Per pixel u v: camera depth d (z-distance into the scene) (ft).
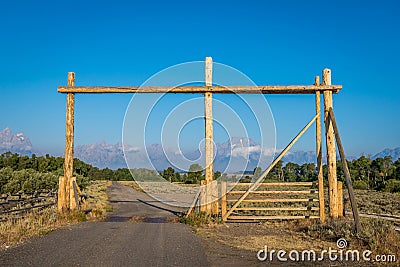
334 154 45.24
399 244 29.84
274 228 41.06
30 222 39.47
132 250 27.71
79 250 27.45
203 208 45.60
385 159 172.76
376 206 68.13
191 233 36.68
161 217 50.60
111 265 23.21
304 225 41.78
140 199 87.71
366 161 177.58
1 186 79.66
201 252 27.71
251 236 35.53
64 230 36.99
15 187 80.89
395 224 41.04
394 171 163.73
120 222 44.24
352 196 34.58
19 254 25.86
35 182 88.28
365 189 147.84
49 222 41.09
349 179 35.99
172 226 41.16
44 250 27.30
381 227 33.63
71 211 46.75
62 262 23.79
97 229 37.91
